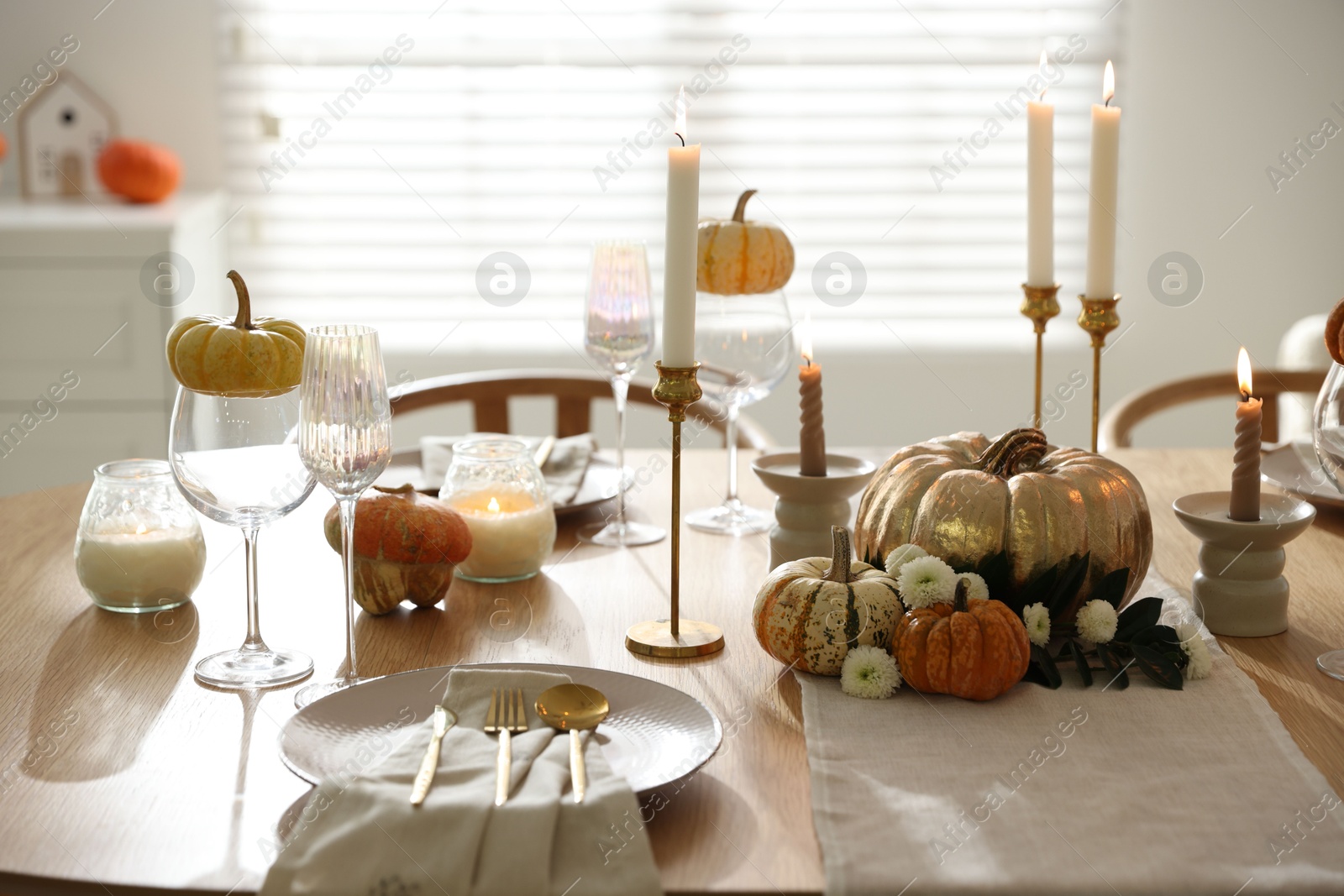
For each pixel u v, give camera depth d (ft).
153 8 9.04
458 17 9.12
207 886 2.09
